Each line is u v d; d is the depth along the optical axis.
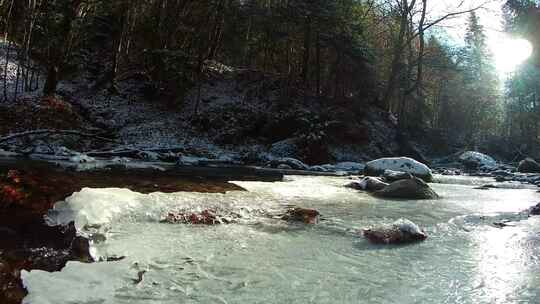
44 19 21.72
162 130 22.33
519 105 48.66
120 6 23.91
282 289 4.20
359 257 5.31
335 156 24.52
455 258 5.35
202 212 6.91
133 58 26.23
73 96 22.27
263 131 24.23
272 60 32.62
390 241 6.00
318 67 29.92
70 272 4.24
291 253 5.36
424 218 7.73
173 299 3.85
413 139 32.31
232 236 6.00
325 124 25.23
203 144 22.38
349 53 29.09
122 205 6.59
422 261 5.21
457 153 30.75
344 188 11.40
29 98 19.53
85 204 6.22
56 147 16.19
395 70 31.48
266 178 13.06
